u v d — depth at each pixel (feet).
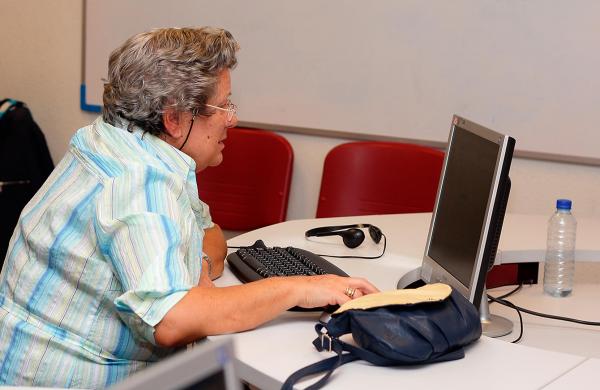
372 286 5.08
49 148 12.49
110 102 5.35
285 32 10.76
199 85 5.25
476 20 9.73
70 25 11.96
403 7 10.07
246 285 4.97
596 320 6.44
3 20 12.35
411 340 4.39
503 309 6.72
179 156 5.28
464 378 4.35
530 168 9.89
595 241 7.47
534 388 4.25
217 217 10.52
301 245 7.10
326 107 10.74
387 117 10.43
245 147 10.35
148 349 5.17
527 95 9.65
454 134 5.97
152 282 4.63
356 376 4.35
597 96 9.33
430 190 9.48
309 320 5.15
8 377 5.13
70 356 5.06
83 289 5.02
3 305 5.28
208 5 11.12
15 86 12.48
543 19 9.41
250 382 4.51
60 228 5.05
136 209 4.81
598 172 9.57
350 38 10.43
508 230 7.80
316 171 11.00
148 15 11.48
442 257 5.83
